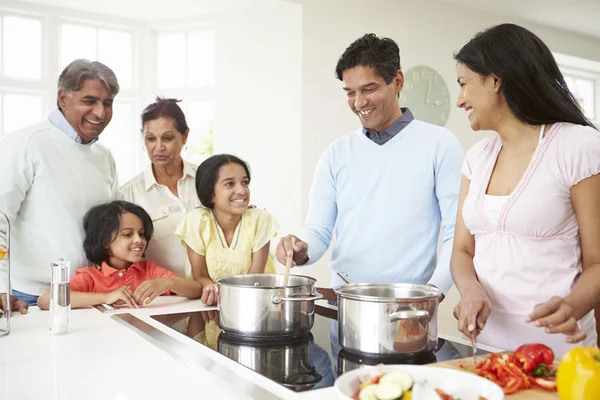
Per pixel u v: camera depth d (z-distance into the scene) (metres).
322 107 3.61
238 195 1.95
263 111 3.68
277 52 3.62
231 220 2.00
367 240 1.80
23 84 3.56
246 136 3.75
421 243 1.76
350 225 1.83
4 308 1.25
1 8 3.48
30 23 3.61
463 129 4.38
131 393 0.84
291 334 1.16
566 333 0.94
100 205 1.90
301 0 3.50
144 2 3.58
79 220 1.89
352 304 1.03
